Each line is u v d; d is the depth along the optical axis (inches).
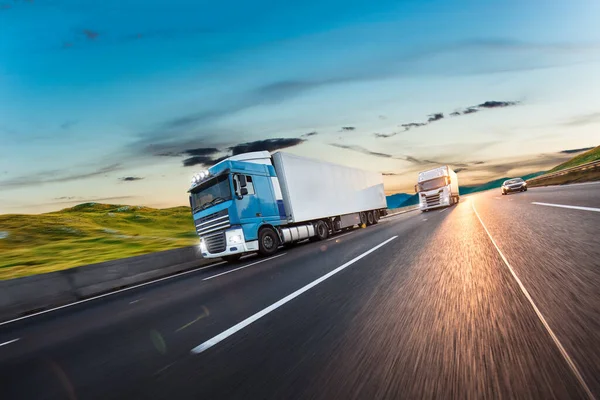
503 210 536.4
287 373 96.0
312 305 165.8
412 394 75.9
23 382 127.4
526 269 169.9
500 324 107.2
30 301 333.4
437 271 199.0
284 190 525.0
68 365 137.8
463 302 134.8
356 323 129.9
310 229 583.5
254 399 84.0
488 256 218.4
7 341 212.2
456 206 1042.7
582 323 98.8
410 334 110.9
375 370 89.8
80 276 383.9
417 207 2096.5
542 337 93.8
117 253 880.9
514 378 76.2
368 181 877.2
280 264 347.6
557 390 69.8
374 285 188.1
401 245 339.0
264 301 190.7
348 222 730.2
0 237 1389.0
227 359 113.4
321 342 116.0
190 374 106.0
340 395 79.9
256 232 454.9
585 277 141.6
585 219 293.4
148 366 119.4
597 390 67.9
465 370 83.0
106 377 116.3
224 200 436.8
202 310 195.0
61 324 237.5
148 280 443.2
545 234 259.4
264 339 127.4
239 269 370.6
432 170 1069.8
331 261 305.0
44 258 865.5
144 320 196.1
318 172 629.9
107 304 294.8
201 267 514.0
